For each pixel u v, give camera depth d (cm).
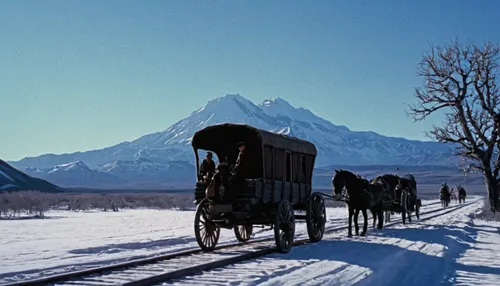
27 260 1562
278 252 1641
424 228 2772
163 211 5559
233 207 1611
